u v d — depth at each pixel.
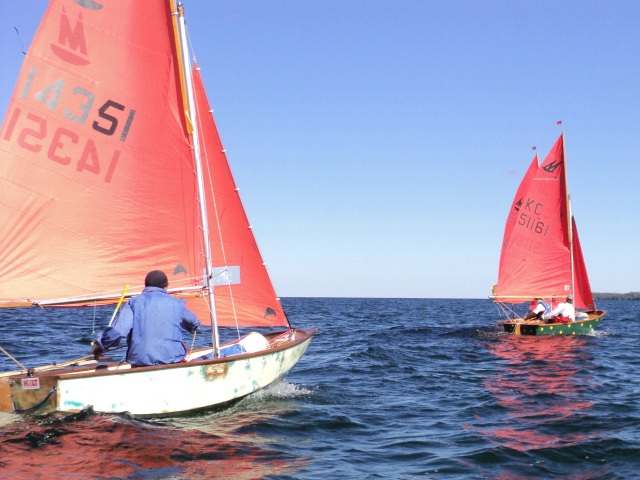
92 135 8.44
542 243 24.52
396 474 5.82
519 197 24.62
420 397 10.02
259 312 10.14
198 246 8.98
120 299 8.49
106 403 7.07
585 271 25.02
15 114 8.16
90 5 8.43
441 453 6.58
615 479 5.70
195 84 9.70
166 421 7.30
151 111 8.67
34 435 6.33
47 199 8.27
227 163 9.88
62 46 8.32
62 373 7.42
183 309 7.63
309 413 8.38
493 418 8.36
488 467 6.07
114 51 8.53
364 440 7.13
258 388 8.80
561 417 8.35
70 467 5.49
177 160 8.81
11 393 6.95
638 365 14.55
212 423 7.45
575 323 23.44
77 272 8.40
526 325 23.12
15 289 8.13
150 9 8.62
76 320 29.61
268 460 6.10
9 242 8.13
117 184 8.55
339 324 31.48
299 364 14.02
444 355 16.55
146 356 7.36
